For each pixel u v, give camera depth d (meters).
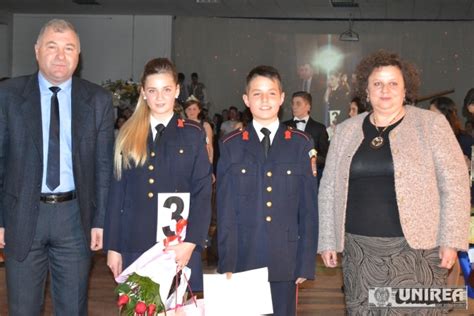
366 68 3.35
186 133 3.68
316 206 3.48
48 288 6.03
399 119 3.26
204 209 3.63
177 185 3.64
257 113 3.49
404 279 3.16
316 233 3.47
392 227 3.17
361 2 14.95
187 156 3.65
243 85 17.78
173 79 3.64
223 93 17.80
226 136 3.53
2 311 5.39
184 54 17.75
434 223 3.14
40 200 3.58
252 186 3.46
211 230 7.09
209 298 3.32
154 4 15.87
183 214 3.62
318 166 7.47
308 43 17.58
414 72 3.31
